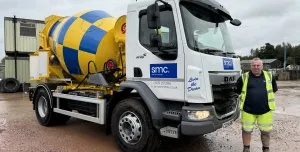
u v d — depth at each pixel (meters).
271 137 6.12
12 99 13.66
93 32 6.18
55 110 6.78
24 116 8.54
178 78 4.21
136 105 4.71
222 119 4.47
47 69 7.41
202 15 4.62
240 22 5.49
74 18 6.72
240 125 7.29
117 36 5.62
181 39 4.15
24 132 6.45
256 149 5.23
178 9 4.19
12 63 18.25
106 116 5.32
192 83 4.05
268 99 4.49
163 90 4.41
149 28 4.23
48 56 7.40
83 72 6.57
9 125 7.20
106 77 5.81
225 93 4.62
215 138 6.01
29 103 11.93
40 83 7.73
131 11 4.90
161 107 4.51
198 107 4.07
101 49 5.96
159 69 4.45
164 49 4.33
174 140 5.78
